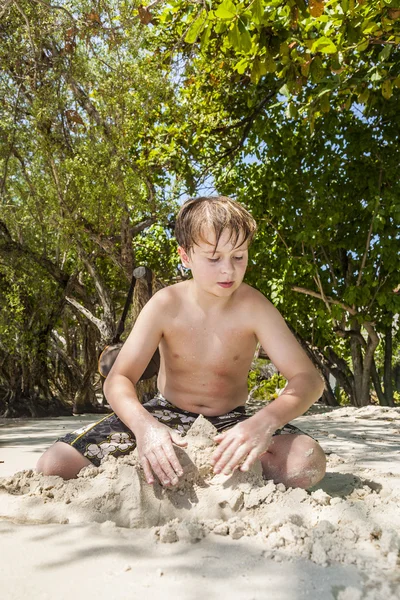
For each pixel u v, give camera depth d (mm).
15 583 1425
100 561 1574
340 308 10375
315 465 2170
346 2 4148
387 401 12312
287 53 4652
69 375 13547
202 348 2326
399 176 10062
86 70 8570
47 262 11164
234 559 1585
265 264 11328
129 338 2332
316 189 10320
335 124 9906
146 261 13320
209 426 2186
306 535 1720
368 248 10422
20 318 10570
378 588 1398
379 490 2377
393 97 9562
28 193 10211
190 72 8938
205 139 10477
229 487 2010
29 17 7988
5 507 2047
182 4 5836
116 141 8984
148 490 2010
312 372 2268
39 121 8664
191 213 2135
